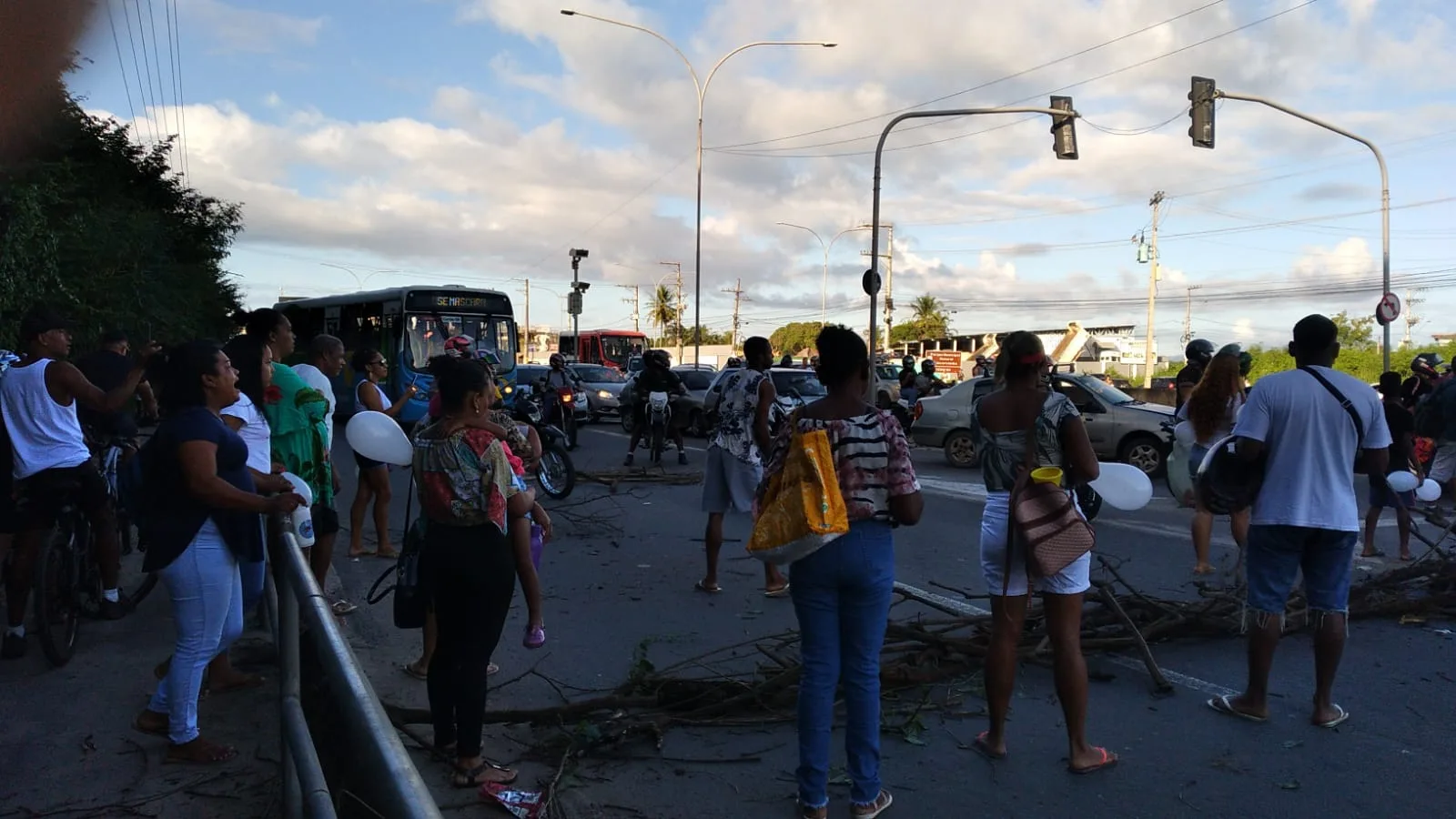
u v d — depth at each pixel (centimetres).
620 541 897
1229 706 471
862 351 364
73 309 1667
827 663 362
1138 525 987
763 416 679
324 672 236
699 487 1253
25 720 437
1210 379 710
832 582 356
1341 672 531
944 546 879
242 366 497
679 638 597
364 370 757
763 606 671
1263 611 454
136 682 485
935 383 2241
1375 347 6450
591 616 646
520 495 416
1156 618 587
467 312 2100
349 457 1523
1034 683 508
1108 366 6906
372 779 169
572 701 490
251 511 383
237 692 479
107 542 579
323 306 2552
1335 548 443
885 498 358
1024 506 392
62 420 514
